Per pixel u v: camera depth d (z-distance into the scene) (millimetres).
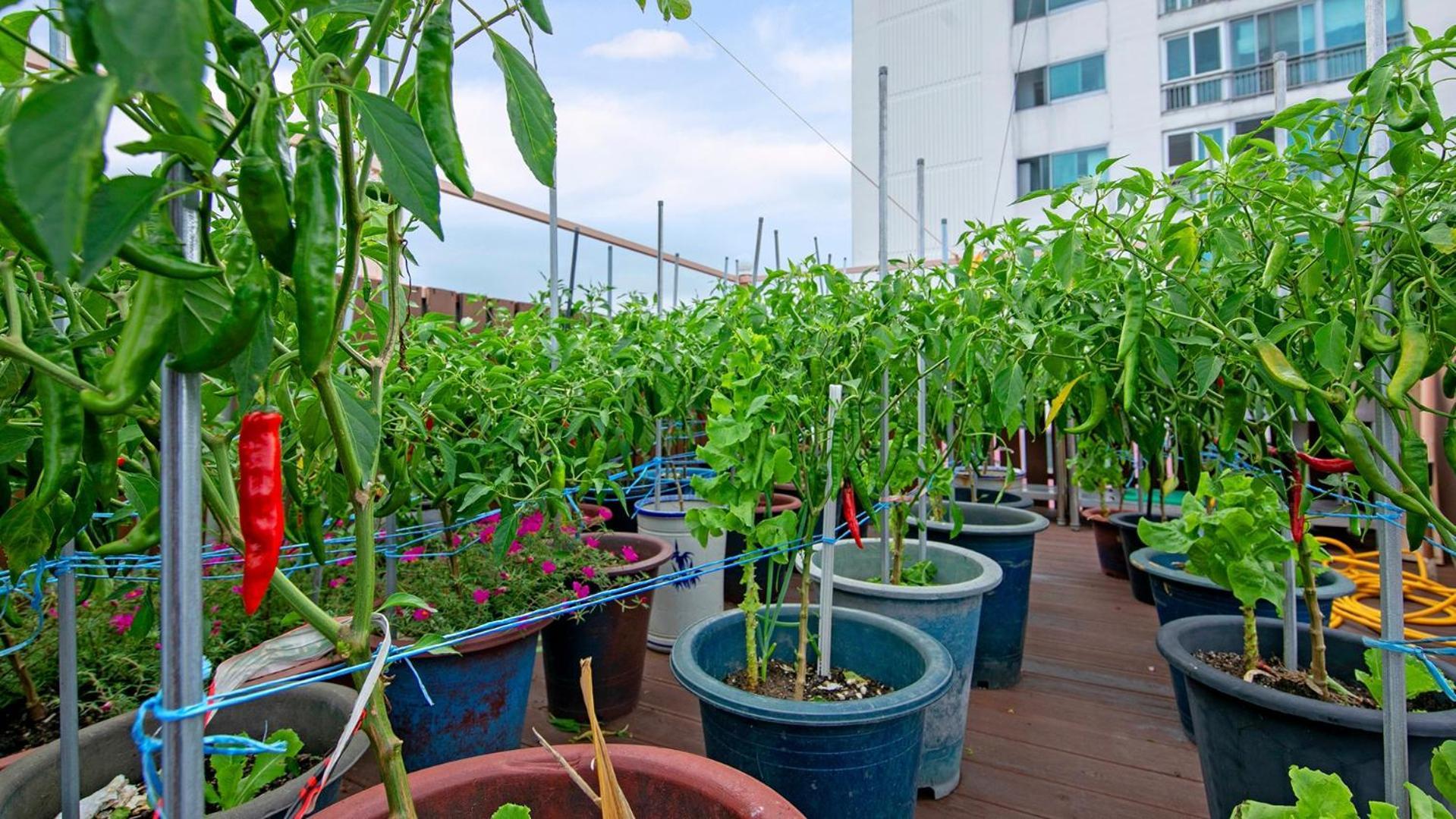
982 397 2217
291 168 539
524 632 1973
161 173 580
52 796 1176
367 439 806
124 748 1293
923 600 2096
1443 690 1388
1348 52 9852
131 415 857
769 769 1474
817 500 1805
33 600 1403
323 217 535
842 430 1859
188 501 612
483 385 2219
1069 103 11969
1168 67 11156
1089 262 1880
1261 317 1682
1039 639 3332
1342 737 1530
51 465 727
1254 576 1931
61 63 479
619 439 2666
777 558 1862
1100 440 3658
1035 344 1871
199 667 632
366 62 604
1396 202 1283
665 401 2764
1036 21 12234
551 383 2412
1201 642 2059
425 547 2451
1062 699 2719
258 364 638
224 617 1901
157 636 1743
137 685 1654
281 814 1090
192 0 344
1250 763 1662
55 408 739
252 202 497
